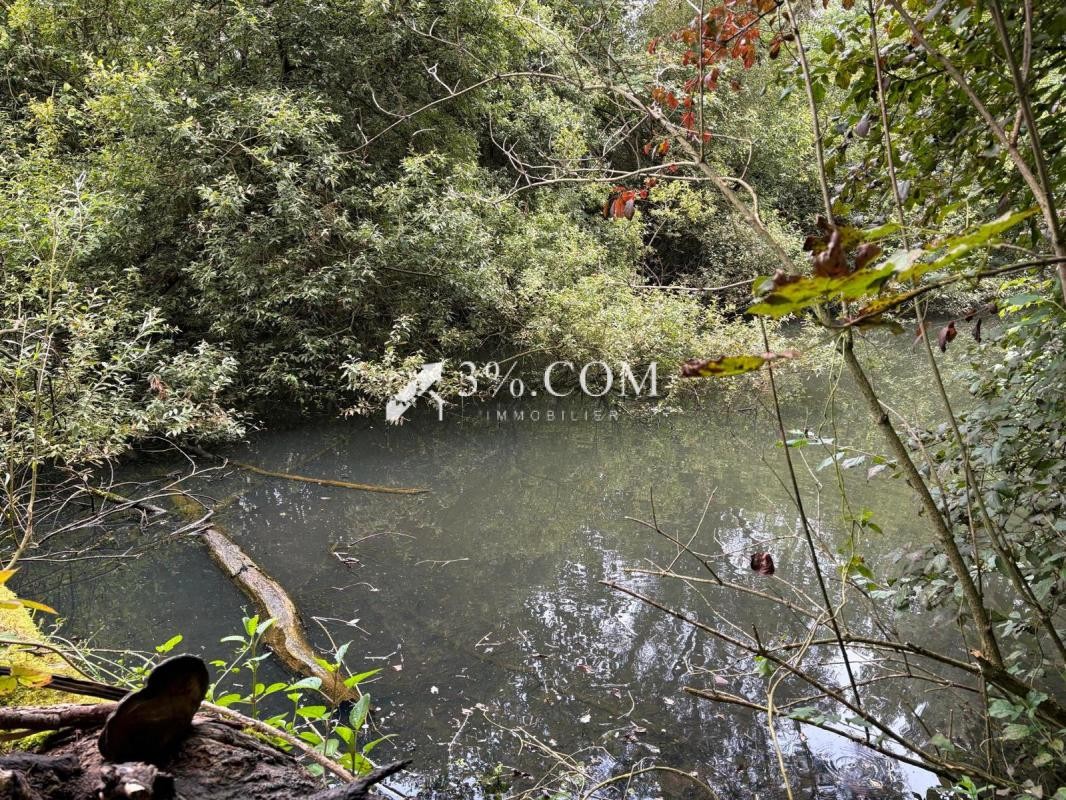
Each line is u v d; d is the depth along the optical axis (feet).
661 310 28.14
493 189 29.14
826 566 12.89
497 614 11.76
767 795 7.57
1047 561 6.22
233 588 12.56
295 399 25.00
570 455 21.67
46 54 26.48
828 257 1.99
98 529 15.11
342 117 26.63
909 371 28.78
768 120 39.14
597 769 8.05
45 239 14.94
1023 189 5.84
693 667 10.07
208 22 25.13
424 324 27.12
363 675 5.54
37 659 5.92
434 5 26.78
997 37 5.22
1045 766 7.08
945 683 6.45
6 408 13.10
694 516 16.11
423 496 18.11
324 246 24.20
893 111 6.00
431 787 7.70
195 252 23.97
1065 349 6.44
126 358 18.24
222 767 3.18
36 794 2.73
